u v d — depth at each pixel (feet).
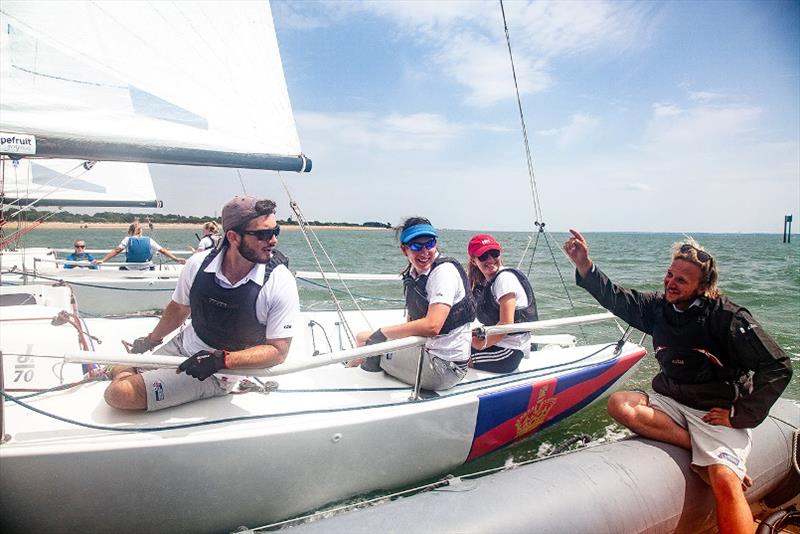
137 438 6.38
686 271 7.34
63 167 22.35
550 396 9.96
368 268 45.01
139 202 25.02
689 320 7.48
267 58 10.18
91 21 8.39
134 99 8.95
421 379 8.57
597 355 11.46
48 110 8.28
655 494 7.02
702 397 7.53
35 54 8.11
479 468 9.69
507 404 9.16
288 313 7.12
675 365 7.73
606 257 71.92
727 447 7.22
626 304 8.22
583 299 27.84
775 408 9.19
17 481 5.94
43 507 6.15
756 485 7.95
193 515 6.79
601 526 6.48
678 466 7.45
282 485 7.18
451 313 8.59
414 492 8.71
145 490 6.42
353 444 7.50
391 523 5.90
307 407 7.73
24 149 7.88
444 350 8.71
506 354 10.03
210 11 9.37
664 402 8.05
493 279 10.43
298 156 10.57
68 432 6.41
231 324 7.02
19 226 16.78
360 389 8.69
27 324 8.43
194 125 9.46
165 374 7.16
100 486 6.23
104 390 7.65
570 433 11.48
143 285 19.95
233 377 7.71
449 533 5.81
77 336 8.35
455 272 8.67
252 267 6.94
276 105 10.29
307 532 5.77
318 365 7.21
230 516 7.02
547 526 6.20
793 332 20.66
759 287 34.24
